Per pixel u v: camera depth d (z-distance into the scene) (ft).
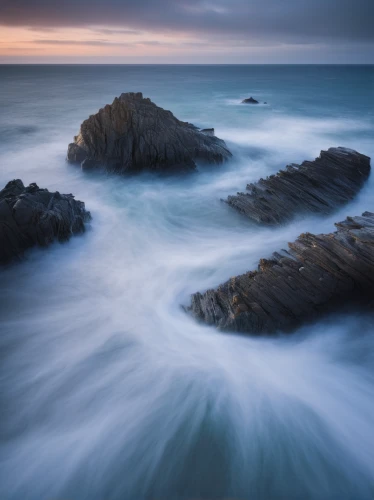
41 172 67.00
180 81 329.31
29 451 20.80
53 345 28.48
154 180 62.13
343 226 32.78
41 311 32.19
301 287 28.81
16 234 36.50
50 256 38.47
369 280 28.91
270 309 27.81
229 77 405.39
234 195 53.21
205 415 22.66
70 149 67.56
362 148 84.84
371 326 28.32
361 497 18.74
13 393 24.44
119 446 21.11
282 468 19.99
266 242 42.78
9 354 27.55
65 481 19.54
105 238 44.75
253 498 18.83
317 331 27.91
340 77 385.50
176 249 42.98
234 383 24.64
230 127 110.73
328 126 111.04
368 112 137.90
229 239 44.60
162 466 20.16
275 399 23.57
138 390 24.56
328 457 20.44
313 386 24.63
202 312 29.60
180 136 64.80
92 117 65.26
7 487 19.21
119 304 33.06
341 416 22.70
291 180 50.19
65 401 24.14
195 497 19.04
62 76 423.23
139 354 27.32
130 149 61.98
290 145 86.99
